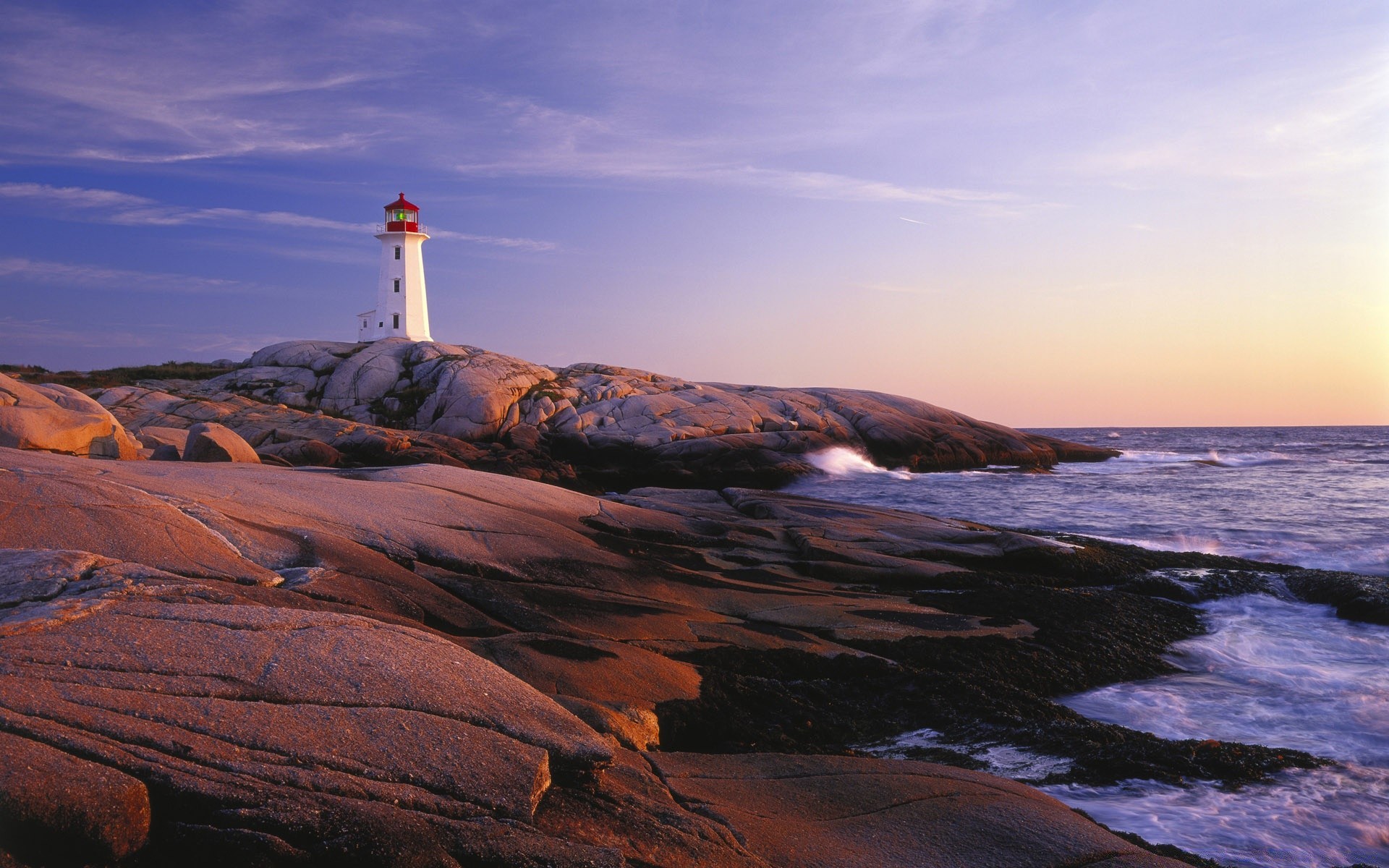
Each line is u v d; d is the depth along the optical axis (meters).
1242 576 19.00
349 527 12.50
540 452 45.47
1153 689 12.11
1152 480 48.97
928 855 5.83
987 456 58.75
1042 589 16.89
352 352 56.53
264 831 4.25
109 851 4.02
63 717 4.54
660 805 5.77
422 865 4.39
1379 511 33.38
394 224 60.38
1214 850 7.14
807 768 7.18
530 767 5.27
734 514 22.80
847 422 56.81
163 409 42.22
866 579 16.91
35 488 9.83
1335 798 8.13
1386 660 13.62
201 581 8.90
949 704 10.22
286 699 5.21
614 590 12.84
